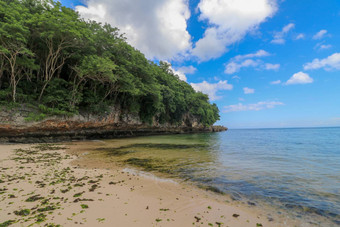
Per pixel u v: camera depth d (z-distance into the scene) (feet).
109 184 18.15
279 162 31.60
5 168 23.49
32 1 56.59
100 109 76.79
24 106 56.75
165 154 39.93
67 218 10.87
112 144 61.82
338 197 15.69
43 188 16.25
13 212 11.37
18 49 47.93
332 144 66.44
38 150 42.37
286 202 14.58
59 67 68.03
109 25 81.76
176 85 147.64
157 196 15.33
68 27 50.34
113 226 10.22
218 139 96.32
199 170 25.25
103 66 58.29
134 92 80.43
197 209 12.99
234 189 17.56
